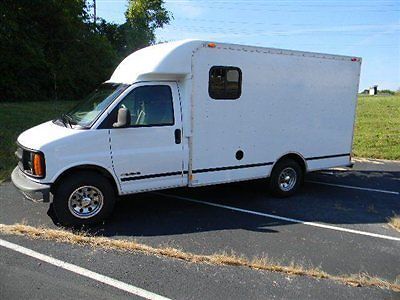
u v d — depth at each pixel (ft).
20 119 49.03
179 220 19.81
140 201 22.77
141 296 12.46
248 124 22.09
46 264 14.23
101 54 97.35
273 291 13.08
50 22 80.79
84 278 13.39
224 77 20.81
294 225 19.72
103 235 17.46
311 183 28.84
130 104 18.70
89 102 20.03
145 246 16.05
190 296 12.57
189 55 19.61
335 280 13.98
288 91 23.34
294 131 24.02
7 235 16.44
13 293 12.27
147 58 19.80
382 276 14.58
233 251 16.21
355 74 26.17
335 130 25.89
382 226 20.10
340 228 19.57
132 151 18.75
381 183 29.43
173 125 19.72
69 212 17.84
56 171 17.21
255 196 24.53
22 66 74.64
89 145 17.74
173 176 20.08
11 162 28.58
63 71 85.71
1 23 68.08
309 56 23.85
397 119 72.84
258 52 21.81
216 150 21.16
